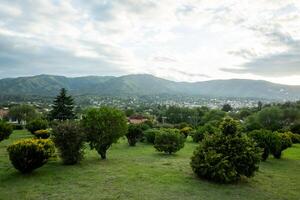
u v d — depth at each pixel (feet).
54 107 193.36
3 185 38.42
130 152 78.28
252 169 44.11
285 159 71.82
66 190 36.35
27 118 242.37
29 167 44.73
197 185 40.68
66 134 53.01
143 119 276.62
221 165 42.39
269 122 215.72
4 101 625.41
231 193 37.63
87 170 48.47
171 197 34.68
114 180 41.86
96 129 60.75
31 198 33.04
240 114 318.65
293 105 336.49
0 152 67.26
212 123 120.57
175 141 75.51
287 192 39.29
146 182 41.19
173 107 323.57
